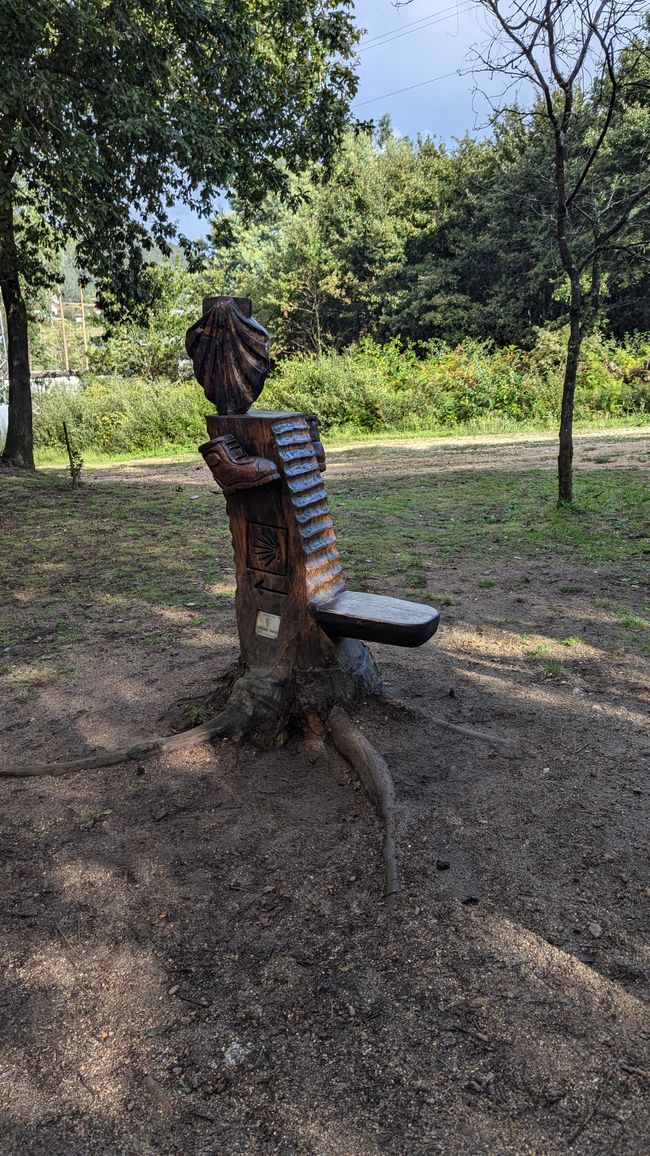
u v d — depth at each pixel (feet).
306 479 11.14
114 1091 6.26
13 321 41.83
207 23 30.73
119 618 18.38
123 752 11.40
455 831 9.35
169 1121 5.98
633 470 34.86
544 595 18.99
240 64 32.55
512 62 22.44
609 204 25.82
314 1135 5.78
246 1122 5.93
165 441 67.41
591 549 22.84
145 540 25.98
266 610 11.55
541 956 7.41
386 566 21.86
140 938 7.95
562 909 8.03
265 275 100.63
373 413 63.98
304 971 7.38
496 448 47.83
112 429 68.39
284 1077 6.28
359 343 96.58
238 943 7.79
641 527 24.90
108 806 10.38
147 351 90.12
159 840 9.53
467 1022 6.70
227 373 10.86
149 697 13.78
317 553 11.22
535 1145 5.62
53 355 153.48
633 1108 5.87
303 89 38.68
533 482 33.91
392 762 10.83
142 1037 6.76
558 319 72.18
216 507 32.17
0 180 31.83
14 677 15.16
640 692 13.32
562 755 11.19
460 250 86.84
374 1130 5.79
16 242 43.68
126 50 29.66
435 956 7.46
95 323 53.21
